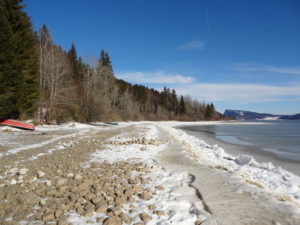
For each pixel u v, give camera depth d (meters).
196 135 28.55
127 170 5.93
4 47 19.23
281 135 28.62
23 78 21.33
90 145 11.29
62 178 5.07
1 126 19.42
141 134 18.70
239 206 3.43
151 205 3.52
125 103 63.88
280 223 2.87
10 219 3.14
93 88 39.97
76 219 3.12
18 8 23.22
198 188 4.36
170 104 105.50
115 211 3.25
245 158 9.54
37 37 28.42
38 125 23.72
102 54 59.00
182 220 3.06
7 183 4.78
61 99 28.25
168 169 6.12
